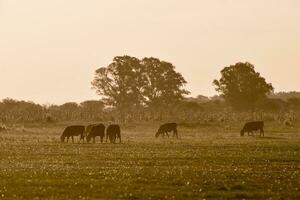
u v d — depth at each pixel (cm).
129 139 13425
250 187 5903
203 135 15200
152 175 6638
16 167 7450
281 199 5328
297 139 12938
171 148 10331
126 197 5381
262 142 11775
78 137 14550
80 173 6819
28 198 5297
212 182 6178
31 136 14250
